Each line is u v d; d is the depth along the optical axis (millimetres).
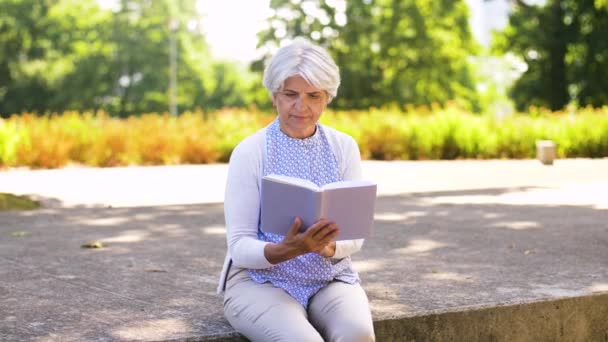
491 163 16859
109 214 7742
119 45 56062
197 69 60406
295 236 2730
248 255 2854
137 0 57281
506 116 20812
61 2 56406
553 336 4074
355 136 19094
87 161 16297
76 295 4062
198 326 3432
